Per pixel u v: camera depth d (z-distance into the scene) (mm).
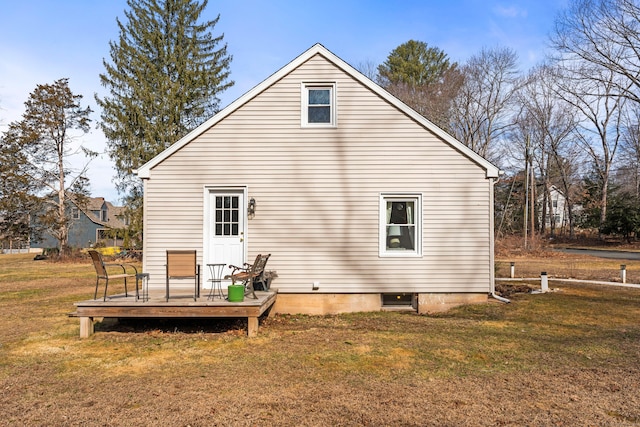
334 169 9562
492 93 33688
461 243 9469
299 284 9422
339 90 9625
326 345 6590
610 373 5191
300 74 9664
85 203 31344
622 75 28422
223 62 26438
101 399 4457
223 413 4062
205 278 9375
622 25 26469
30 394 4617
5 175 28750
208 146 9547
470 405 4234
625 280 13789
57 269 22438
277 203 9523
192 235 9430
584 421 3879
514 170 37094
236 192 9625
